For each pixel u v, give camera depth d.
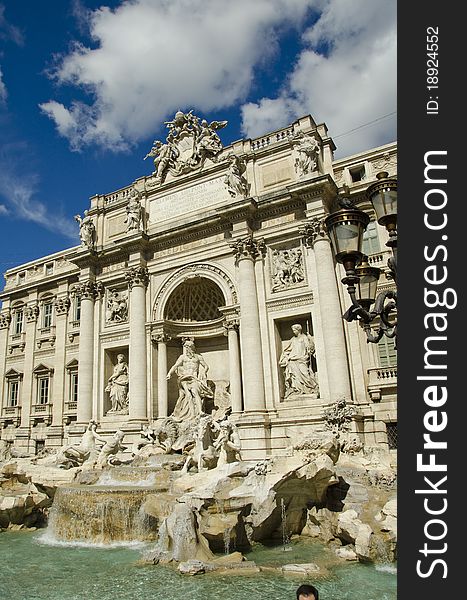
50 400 39.28
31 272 44.56
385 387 25.22
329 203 29.05
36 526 23.12
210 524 16.39
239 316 29.56
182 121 35.62
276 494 18.02
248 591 12.59
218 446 22.72
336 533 17.33
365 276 9.73
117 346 34.34
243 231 29.92
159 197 35.19
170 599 12.20
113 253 35.28
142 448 27.81
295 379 27.38
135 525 18.92
